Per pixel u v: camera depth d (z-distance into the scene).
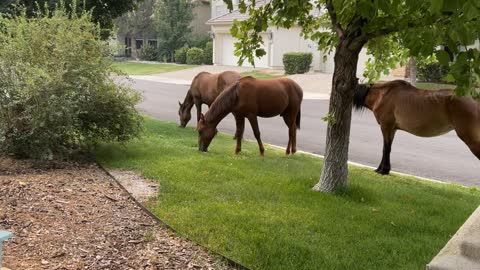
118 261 4.60
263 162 9.39
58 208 5.72
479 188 9.27
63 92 8.02
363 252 5.14
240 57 6.89
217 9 47.81
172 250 4.96
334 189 7.36
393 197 7.49
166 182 7.25
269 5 6.52
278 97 10.04
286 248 5.05
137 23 52.56
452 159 11.82
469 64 4.61
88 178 7.34
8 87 7.84
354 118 18.73
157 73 40.22
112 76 10.12
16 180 6.70
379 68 9.06
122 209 6.02
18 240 4.71
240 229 5.51
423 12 5.13
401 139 14.45
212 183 7.38
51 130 8.02
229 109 9.95
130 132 9.18
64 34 8.27
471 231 4.73
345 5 5.60
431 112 8.64
